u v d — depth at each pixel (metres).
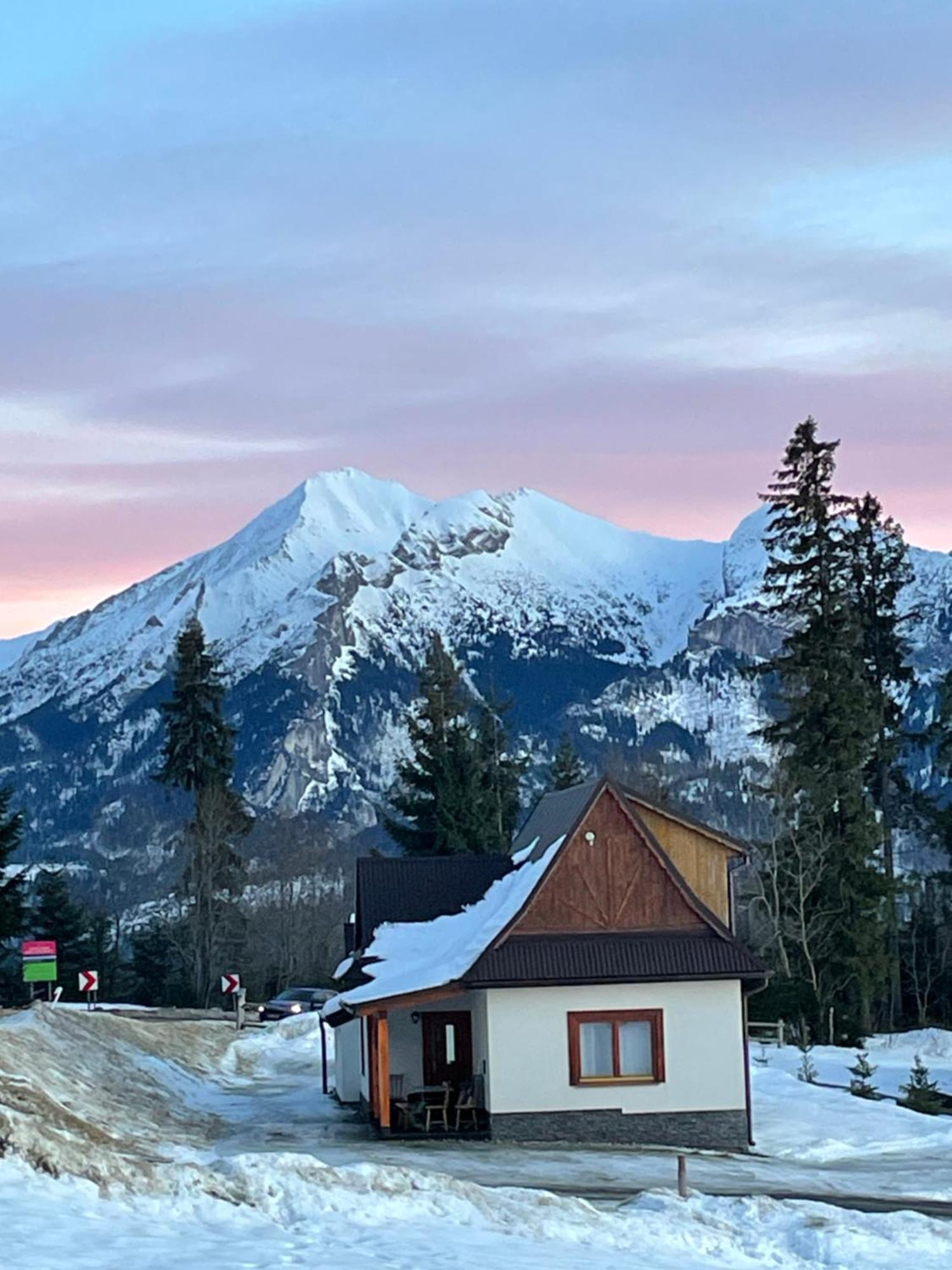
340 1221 20.34
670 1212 23.27
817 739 62.00
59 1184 20.23
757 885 68.50
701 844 41.34
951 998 71.88
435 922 41.03
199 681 89.62
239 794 91.56
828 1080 47.03
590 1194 27.16
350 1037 42.34
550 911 35.75
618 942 35.66
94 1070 40.94
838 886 60.84
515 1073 34.81
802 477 64.81
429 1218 21.22
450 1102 36.56
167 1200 20.45
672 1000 35.44
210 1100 44.50
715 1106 35.16
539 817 42.22
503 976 34.69
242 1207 20.59
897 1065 50.16
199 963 87.06
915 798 71.75
